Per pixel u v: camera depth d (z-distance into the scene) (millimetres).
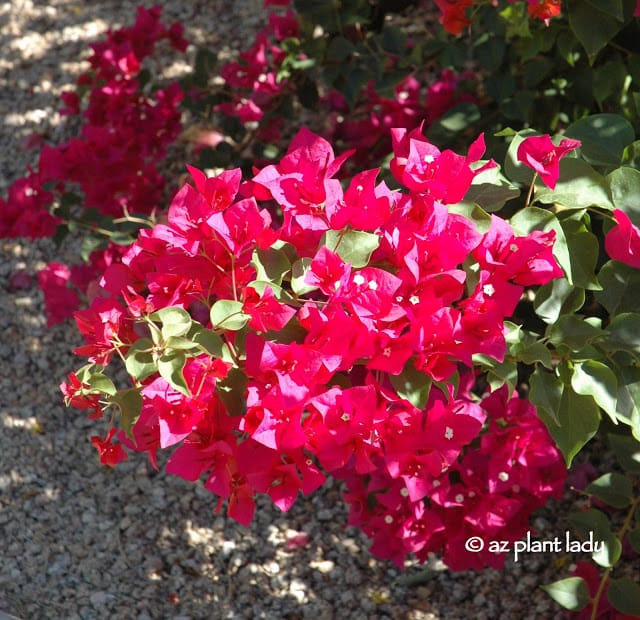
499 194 877
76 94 1689
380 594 1257
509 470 1045
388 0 1474
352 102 1419
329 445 785
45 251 1724
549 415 857
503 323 834
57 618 1286
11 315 1653
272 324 784
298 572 1297
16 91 1972
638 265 837
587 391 838
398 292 793
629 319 857
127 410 821
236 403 827
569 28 1220
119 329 857
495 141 1282
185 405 787
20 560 1357
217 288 844
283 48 1518
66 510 1403
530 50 1244
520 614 1206
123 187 1541
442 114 1438
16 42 2062
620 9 1078
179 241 819
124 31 1619
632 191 862
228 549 1334
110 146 1500
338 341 774
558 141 936
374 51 1476
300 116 1768
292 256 850
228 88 1628
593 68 1283
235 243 809
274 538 1336
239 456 807
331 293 777
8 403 1536
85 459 1457
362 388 776
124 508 1396
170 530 1367
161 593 1304
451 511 1097
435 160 835
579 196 864
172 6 2047
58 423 1504
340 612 1249
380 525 1101
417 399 805
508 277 809
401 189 1046
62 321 1559
